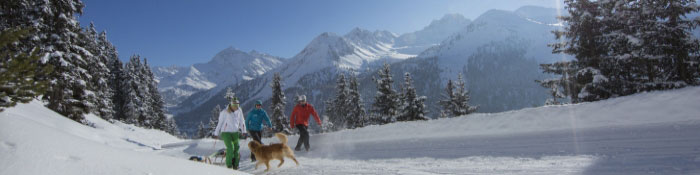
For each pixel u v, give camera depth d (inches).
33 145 115.0
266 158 261.7
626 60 594.6
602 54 656.4
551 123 348.2
